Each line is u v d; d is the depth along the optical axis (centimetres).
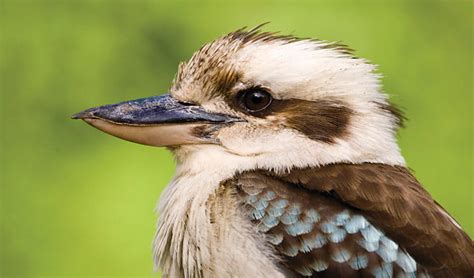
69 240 1412
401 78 1533
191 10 1598
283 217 739
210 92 813
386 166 789
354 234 729
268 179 764
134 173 1400
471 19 1570
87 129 1508
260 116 801
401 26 1542
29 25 1631
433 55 1552
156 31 1614
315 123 794
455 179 1496
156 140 818
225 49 820
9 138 1547
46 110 1588
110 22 1630
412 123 1523
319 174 764
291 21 1520
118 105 830
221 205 754
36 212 1462
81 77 1608
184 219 771
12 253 1438
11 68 1606
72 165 1480
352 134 796
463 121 1530
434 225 736
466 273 725
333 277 726
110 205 1386
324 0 1527
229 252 739
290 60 802
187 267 763
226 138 801
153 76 1609
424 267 722
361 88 805
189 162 807
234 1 1574
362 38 1520
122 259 1352
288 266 733
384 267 722
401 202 743
